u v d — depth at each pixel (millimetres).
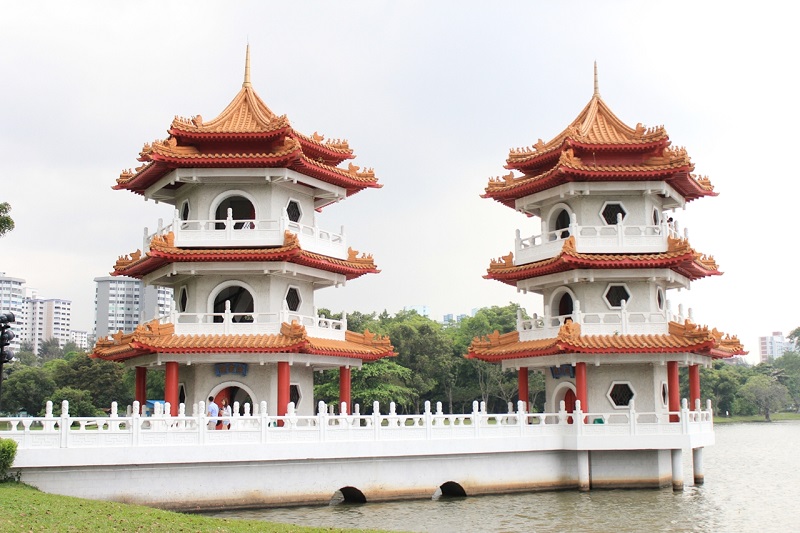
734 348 51562
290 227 47094
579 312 46719
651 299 48312
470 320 120750
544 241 49781
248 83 51812
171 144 45875
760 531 35062
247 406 39219
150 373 109812
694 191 51531
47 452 34250
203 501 36812
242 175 46094
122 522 26188
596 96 52938
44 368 129875
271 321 45812
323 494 38938
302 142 48031
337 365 48688
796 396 194500
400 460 40656
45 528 24078
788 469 65562
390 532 27859
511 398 120125
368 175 51344
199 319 45156
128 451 35469
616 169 47062
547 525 35125
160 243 44344
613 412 46469
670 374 46688
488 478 42562
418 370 109375
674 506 40062
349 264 49188
